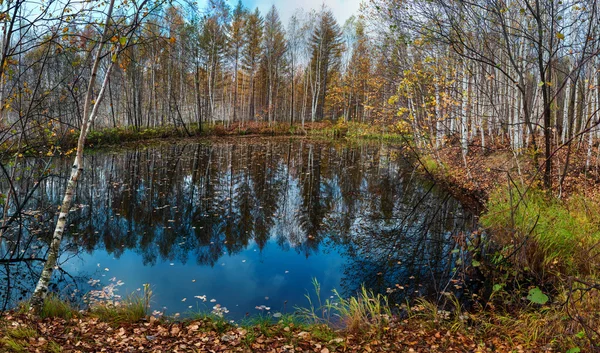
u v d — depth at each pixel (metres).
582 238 6.38
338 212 10.82
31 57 7.07
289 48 39.25
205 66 35.34
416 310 5.29
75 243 7.94
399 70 13.27
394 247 8.12
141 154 20.53
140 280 6.33
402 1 8.98
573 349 3.45
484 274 6.49
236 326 4.74
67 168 15.58
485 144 14.83
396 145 25.69
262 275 6.68
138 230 8.91
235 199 11.93
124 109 30.50
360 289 6.16
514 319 4.79
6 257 6.94
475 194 11.80
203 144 26.59
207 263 7.19
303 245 8.28
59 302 4.90
